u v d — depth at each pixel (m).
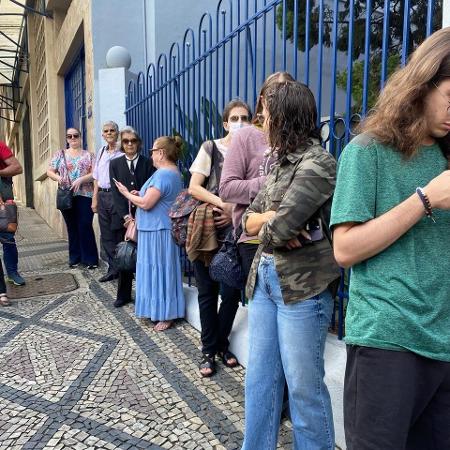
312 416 1.67
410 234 1.17
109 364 3.02
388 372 1.16
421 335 1.15
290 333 1.65
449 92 1.10
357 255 1.19
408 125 1.16
